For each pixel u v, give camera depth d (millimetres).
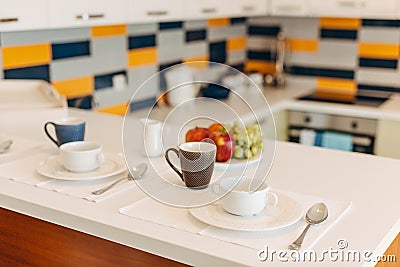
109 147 1856
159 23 3205
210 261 1122
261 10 3414
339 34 3615
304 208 1347
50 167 1587
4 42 2322
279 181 1577
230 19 3803
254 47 3996
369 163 1774
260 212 1277
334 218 1298
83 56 2750
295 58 3811
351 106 3180
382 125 3088
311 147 1960
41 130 1994
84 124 1755
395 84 3506
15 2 1864
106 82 2916
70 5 2082
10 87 2287
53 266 1417
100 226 1275
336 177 1627
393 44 3449
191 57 3502
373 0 3076
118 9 2312
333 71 3686
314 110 3256
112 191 1444
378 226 1272
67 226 1340
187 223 1262
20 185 1494
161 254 1192
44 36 2512
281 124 3326
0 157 1707
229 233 1208
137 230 1229
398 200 1441
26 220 1433
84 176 1510
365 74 3584
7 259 1517
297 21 3756
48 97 2209
